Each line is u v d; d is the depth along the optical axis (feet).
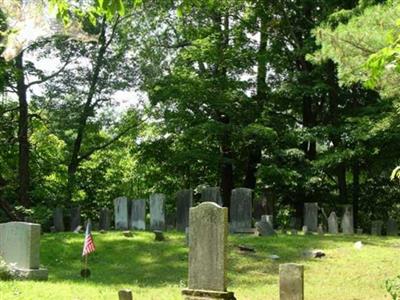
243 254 57.31
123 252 59.98
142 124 107.24
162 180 109.91
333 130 87.92
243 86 93.71
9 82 85.66
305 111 99.14
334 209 92.99
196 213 35.73
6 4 25.77
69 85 95.76
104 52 96.17
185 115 94.02
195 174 107.34
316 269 51.65
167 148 100.78
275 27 98.94
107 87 96.32
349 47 49.85
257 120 94.17
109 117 102.27
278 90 95.86
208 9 92.53
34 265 46.78
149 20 95.66
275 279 48.32
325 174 93.86
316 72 90.99
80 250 60.90
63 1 24.08
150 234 68.49
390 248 60.95
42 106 95.45
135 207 77.77
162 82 94.22
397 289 29.25
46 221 84.12
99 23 91.91
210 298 34.40
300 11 96.73
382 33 47.50
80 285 43.86
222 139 94.12
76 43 92.84
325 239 66.28
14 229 47.80
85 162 110.42
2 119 93.71
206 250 35.19
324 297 41.52
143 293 41.55
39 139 101.19
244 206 73.87
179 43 100.01
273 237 66.64
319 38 52.60
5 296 36.78
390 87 51.47
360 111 89.86
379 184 98.53
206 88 91.76
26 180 89.25
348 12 73.31
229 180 100.94
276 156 91.30
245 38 98.73
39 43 88.02
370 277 48.44
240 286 45.42
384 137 81.71
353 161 89.04
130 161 120.98
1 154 94.94
